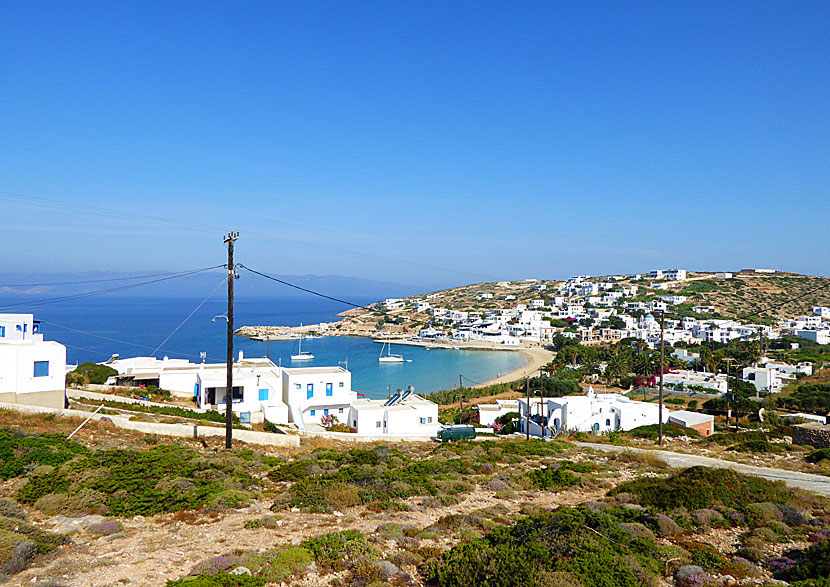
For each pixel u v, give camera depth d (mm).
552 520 18359
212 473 25703
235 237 35250
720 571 15586
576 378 136500
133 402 52156
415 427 59094
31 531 16094
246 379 59625
